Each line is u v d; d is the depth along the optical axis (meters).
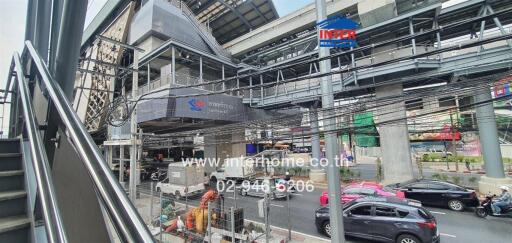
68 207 1.98
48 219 1.40
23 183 2.88
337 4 19.00
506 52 12.07
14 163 3.09
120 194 1.28
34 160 1.86
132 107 13.73
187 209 12.17
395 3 15.41
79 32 2.62
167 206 12.05
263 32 24.98
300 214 13.18
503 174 14.36
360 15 16.39
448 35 16.06
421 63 14.05
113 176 1.39
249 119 25.55
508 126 25.62
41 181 1.68
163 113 19.17
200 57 22.83
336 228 5.86
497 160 14.41
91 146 1.54
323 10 6.20
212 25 32.75
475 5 13.75
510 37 3.30
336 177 6.07
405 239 8.69
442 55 14.04
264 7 29.61
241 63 25.83
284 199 16.44
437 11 14.08
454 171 25.27
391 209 9.21
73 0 2.43
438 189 13.49
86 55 25.14
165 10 23.70
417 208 8.91
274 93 22.59
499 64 12.19
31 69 3.62
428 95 7.23
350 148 37.16
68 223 1.90
